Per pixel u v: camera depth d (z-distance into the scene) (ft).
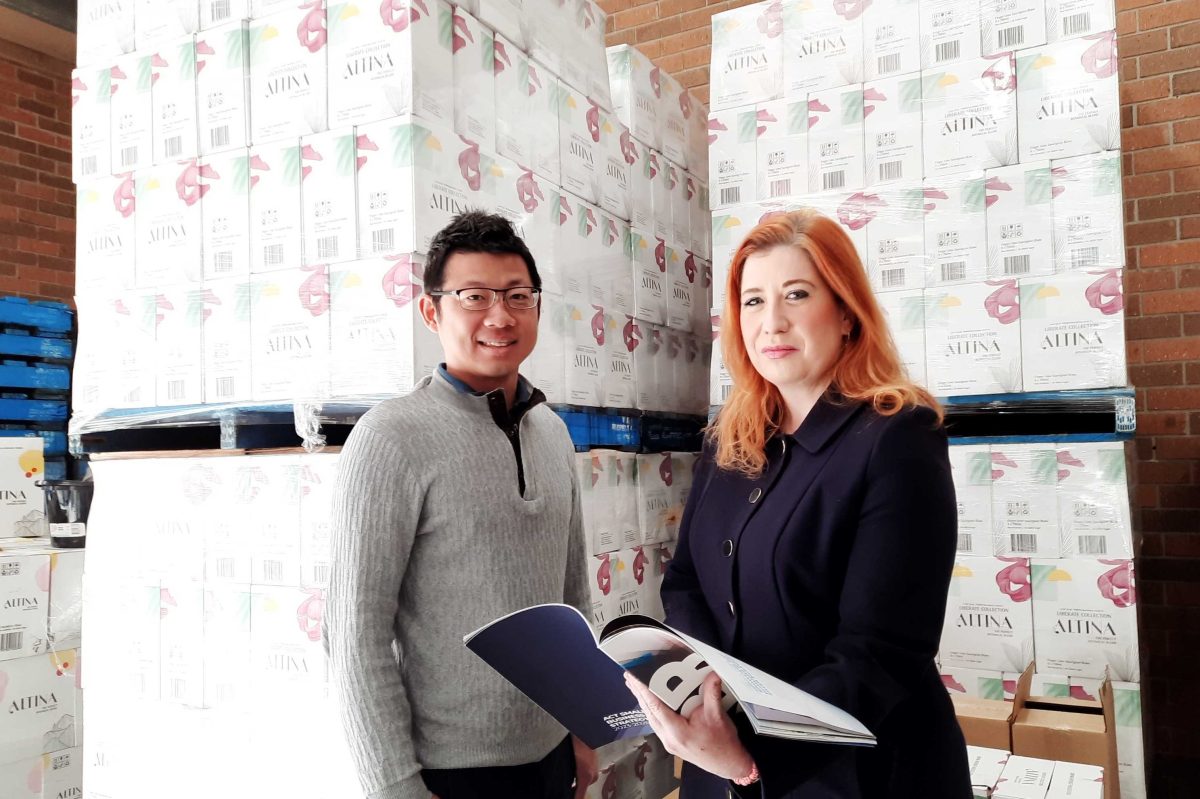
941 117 9.68
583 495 9.01
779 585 4.05
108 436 9.04
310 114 7.46
